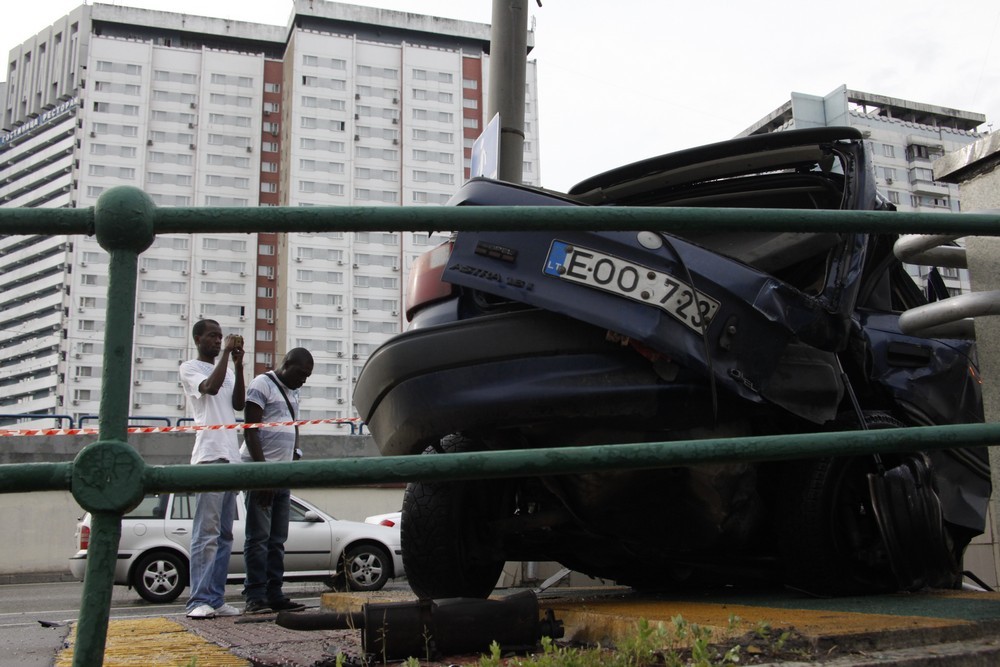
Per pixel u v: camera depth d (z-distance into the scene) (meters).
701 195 3.93
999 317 2.76
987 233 2.18
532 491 3.84
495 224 1.85
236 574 10.44
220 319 103.81
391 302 107.38
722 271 3.11
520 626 2.65
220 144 109.44
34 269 109.88
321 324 104.94
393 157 111.38
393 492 17.67
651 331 2.97
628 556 3.95
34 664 3.41
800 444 1.87
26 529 15.89
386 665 2.47
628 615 2.77
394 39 117.50
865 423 3.55
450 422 3.07
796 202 3.99
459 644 2.58
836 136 3.62
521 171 6.72
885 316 4.27
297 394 5.72
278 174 110.69
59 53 125.06
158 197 107.12
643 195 3.88
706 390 3.08
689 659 2.13
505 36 6.75
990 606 2.80
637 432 3.13
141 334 101.62
